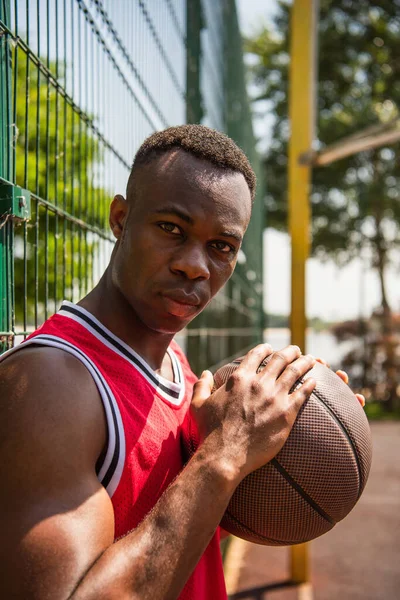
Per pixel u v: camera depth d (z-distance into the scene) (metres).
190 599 1.17
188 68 2.96
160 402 1.18
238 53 5.66
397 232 17.05
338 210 17.28
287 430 1.12
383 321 16.30
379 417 14.23
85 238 1.64
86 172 1.63
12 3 1.23
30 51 1.28
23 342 1.05
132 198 1.18
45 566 0.86
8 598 0.86
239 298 5.35
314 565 4.78
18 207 1.22
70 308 1.16
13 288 1.25
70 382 0.98
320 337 18.64
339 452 1.26
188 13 2.98
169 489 1.00
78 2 1.50
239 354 5.28
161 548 0.93
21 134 2.94
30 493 0.90
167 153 1.14
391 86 16.62
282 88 17.41
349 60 16.27
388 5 15.36
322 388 1.31
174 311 1.13
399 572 4.63
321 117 16.58
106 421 1.02
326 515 1.28
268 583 4.41
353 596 4.17
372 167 17.05
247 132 6.50
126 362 1.15
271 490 1.24
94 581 0.87
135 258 1.14
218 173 1.13
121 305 1.20
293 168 4.54
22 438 0.91
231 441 1.05
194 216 1.10
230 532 1.35
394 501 6.65
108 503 0.95
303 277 4.52
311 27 4.48
